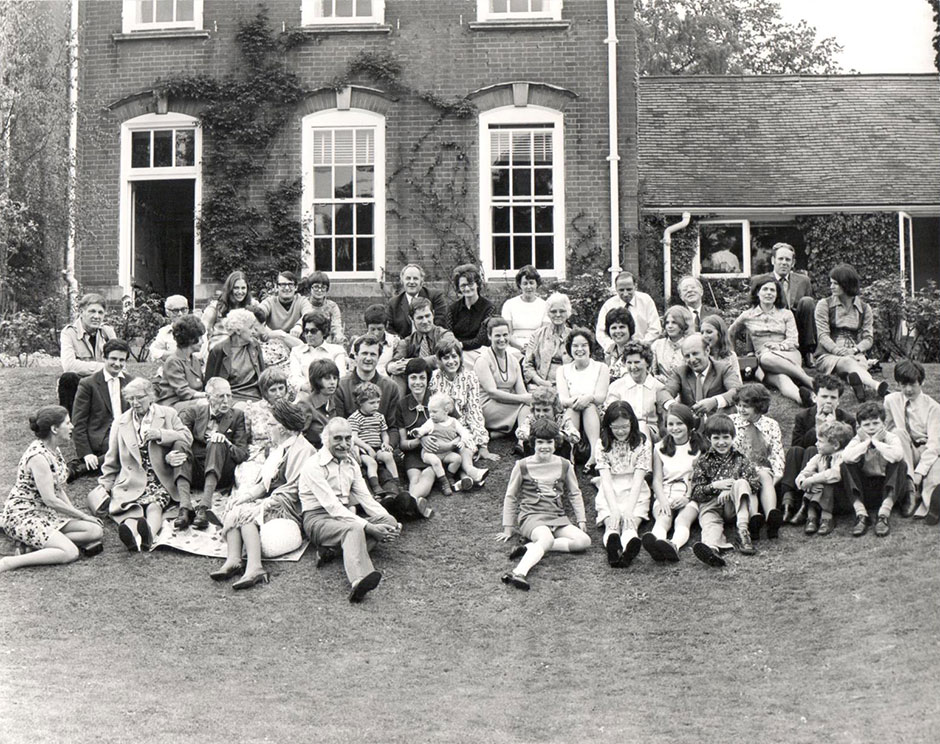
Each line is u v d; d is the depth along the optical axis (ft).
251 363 38.50
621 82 60.75
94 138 61.82
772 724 23.08
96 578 31.35
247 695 25.08
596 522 34.35
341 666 27.12
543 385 39.99
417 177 60.59
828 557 31.71
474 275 42.29
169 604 30.09
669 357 39.78
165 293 66.54
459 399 37.99
